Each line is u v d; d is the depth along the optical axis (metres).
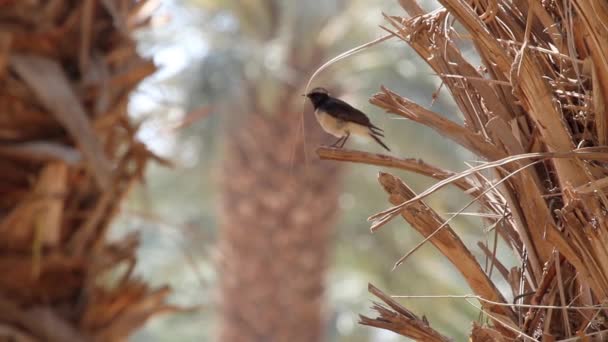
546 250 4.78
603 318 4.57
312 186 25.41
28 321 7.46
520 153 4.79
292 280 25.44
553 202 4.80
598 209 4.48
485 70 5.35
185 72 25.14
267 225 25.44
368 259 34.22
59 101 7.25
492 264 5.12
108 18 7.73
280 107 25.11
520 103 4.83
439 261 28.42
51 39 7.38
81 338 7.63
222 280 25.73
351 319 36.88
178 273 37.56
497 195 5.35
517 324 4.84
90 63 7.55
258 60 24.75
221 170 25.97
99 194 7.67
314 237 25.50
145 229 35.56
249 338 25.41
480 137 4.98
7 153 7.30
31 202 7.36
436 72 5.23
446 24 5.20
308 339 25.58
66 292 7.66
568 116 4.80
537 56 4.91
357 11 25.39
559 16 4.94
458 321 19.70
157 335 39.41
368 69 28.12
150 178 37.31
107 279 8.01
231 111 25.36
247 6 25.80
